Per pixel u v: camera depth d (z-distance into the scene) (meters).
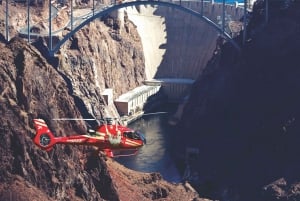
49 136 113.56
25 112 163.50
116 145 111.25
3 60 166.75
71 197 161.38
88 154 167.75
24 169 158.00
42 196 156.62
